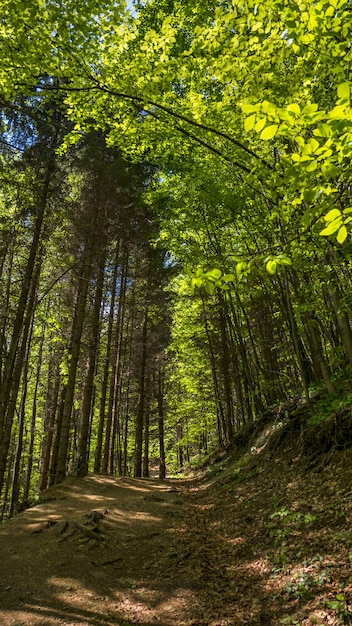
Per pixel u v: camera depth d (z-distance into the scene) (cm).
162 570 573
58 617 447
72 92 588
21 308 1061
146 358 2048
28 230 1208
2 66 523
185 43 895
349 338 792
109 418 1967
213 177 926
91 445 2792
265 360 1706
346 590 404
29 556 609
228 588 500
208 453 2542
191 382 2280
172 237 1320
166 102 618
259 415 1444
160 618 450
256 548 594
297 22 336
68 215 1273
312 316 976
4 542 674
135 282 2133
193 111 625
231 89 558
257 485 909
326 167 245
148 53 575
